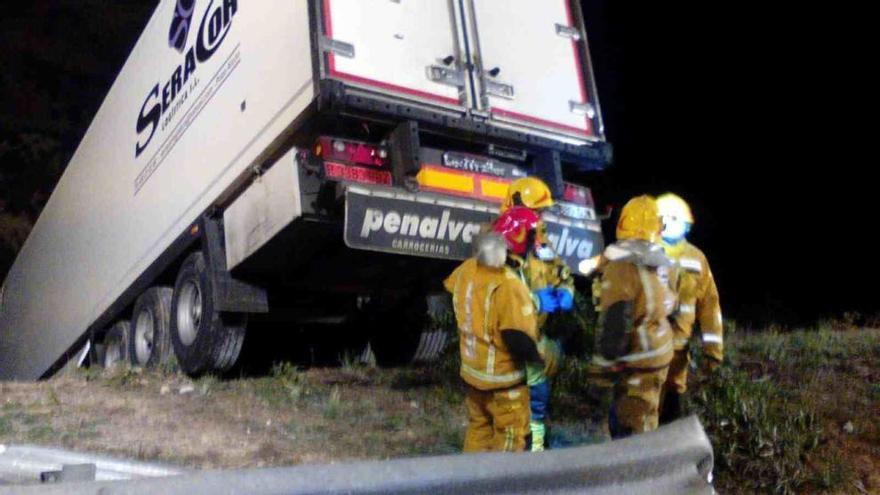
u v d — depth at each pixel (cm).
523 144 713
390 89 644
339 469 293
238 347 793
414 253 654
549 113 723
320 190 648
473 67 689
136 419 630
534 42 729
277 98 671
